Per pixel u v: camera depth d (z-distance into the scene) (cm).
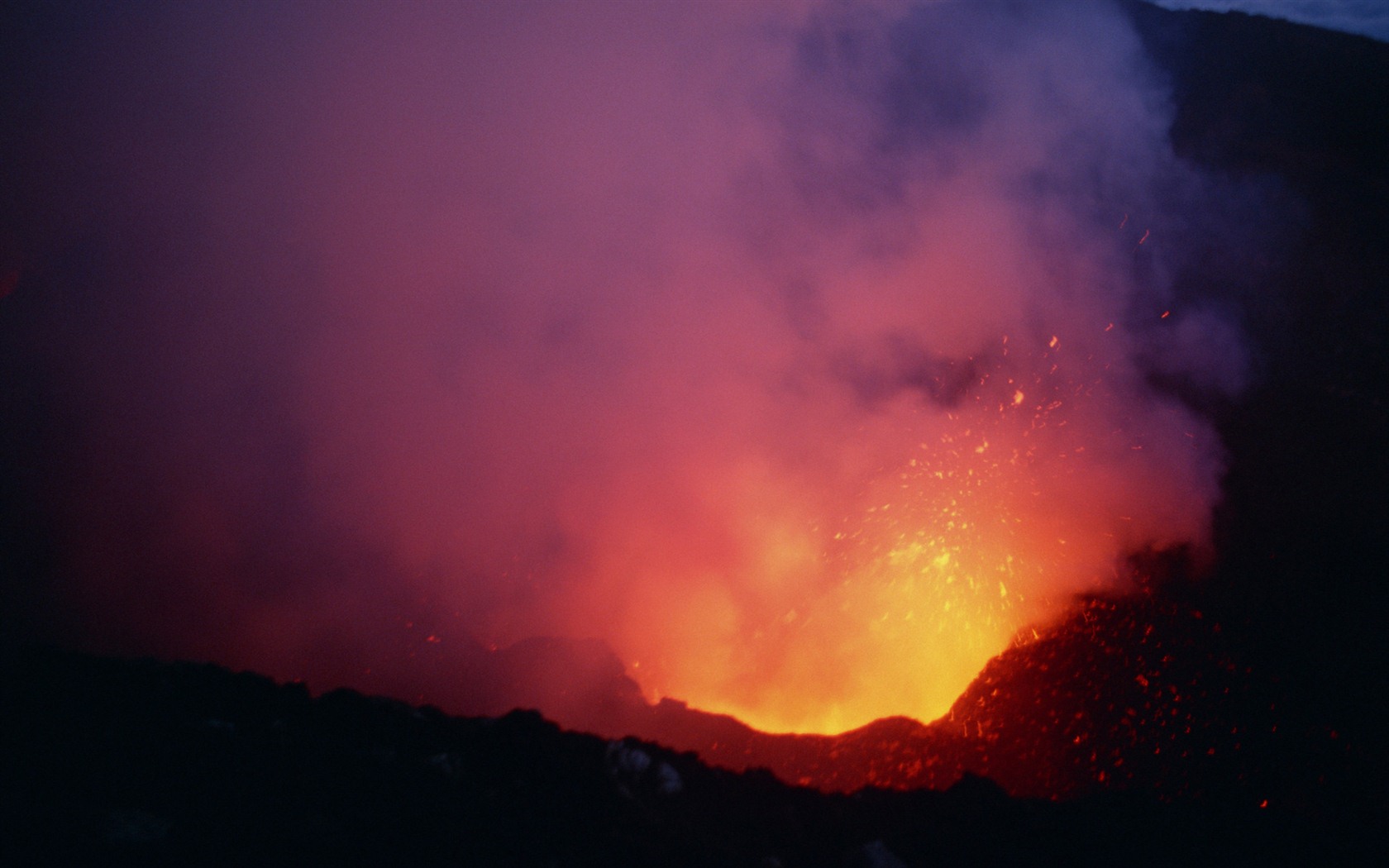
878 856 426
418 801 398
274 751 421
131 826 345
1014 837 470
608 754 474
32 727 410
